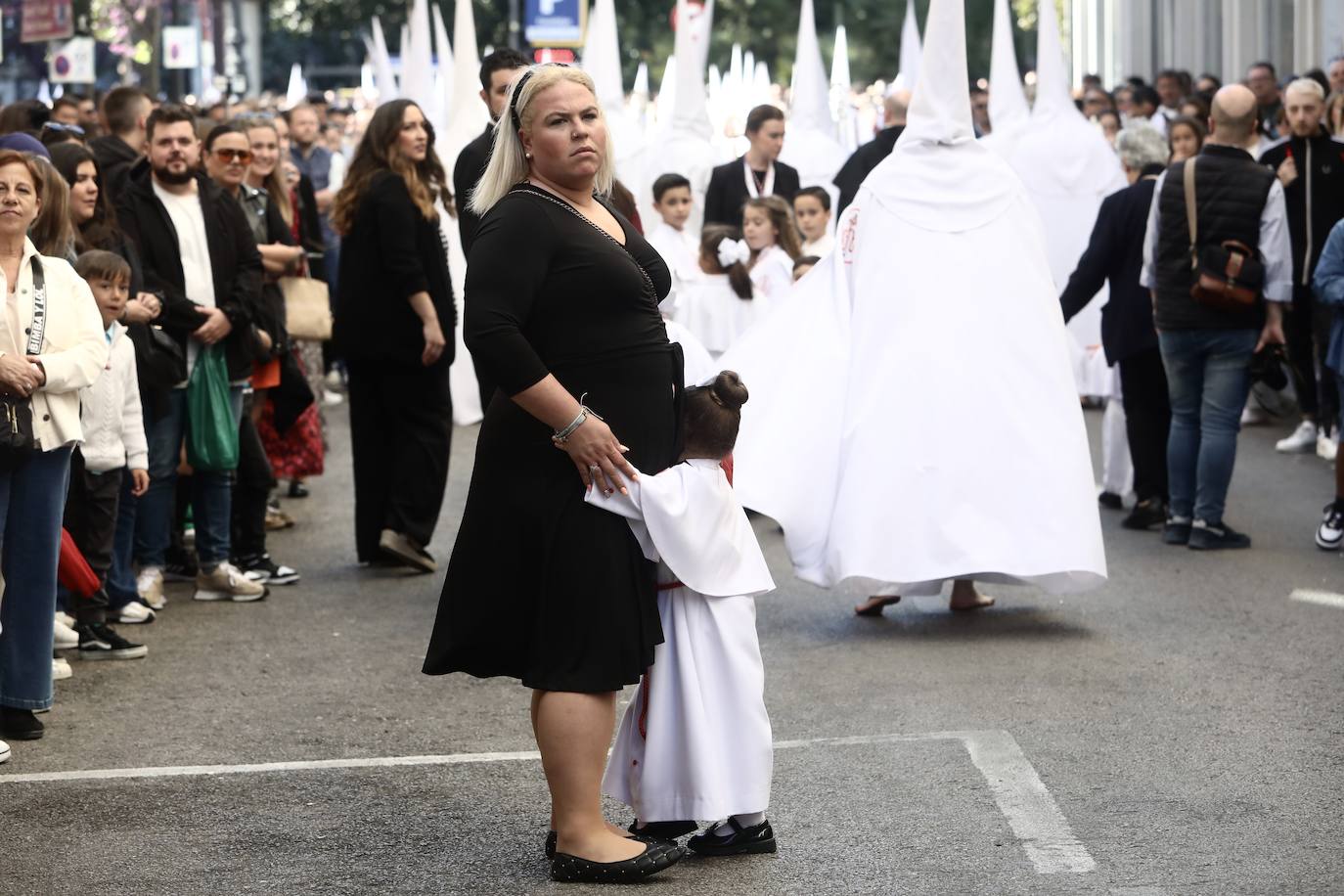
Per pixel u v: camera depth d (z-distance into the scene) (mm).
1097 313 14523
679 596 4832
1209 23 27484
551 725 4711
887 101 13109
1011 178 7992
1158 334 9648
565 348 4695
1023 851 4941
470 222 7961
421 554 9180
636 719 4930
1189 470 9602
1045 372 7781
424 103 16594
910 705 6480
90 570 6691
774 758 5840
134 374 7594
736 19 54344
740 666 4852
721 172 13008
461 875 4852
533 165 4781
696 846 4965
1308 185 11914
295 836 5188
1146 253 9617
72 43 28156
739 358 7969
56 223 6668
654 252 5008
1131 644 7414
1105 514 10633
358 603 8516
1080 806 5320
